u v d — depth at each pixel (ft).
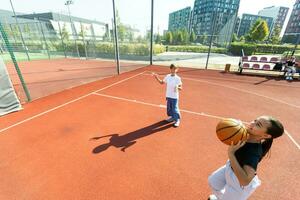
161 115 19.85
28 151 13.47
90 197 9.66
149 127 17.19
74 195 9.76
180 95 27.12
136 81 35.35
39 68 50.65
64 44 80.59
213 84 34.06
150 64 58.75
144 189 10.21
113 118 18.99
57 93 27.48
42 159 12.60
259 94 28.27
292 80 38.42
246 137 5.87
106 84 32.89
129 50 67.67
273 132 5.23
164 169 11.77
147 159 12.71
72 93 27.45
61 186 10.34
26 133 15.93
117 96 26.11
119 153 13.30
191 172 11.55
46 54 83.10
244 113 21.02
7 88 19.57
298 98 26.55
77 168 11.74
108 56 71.92
